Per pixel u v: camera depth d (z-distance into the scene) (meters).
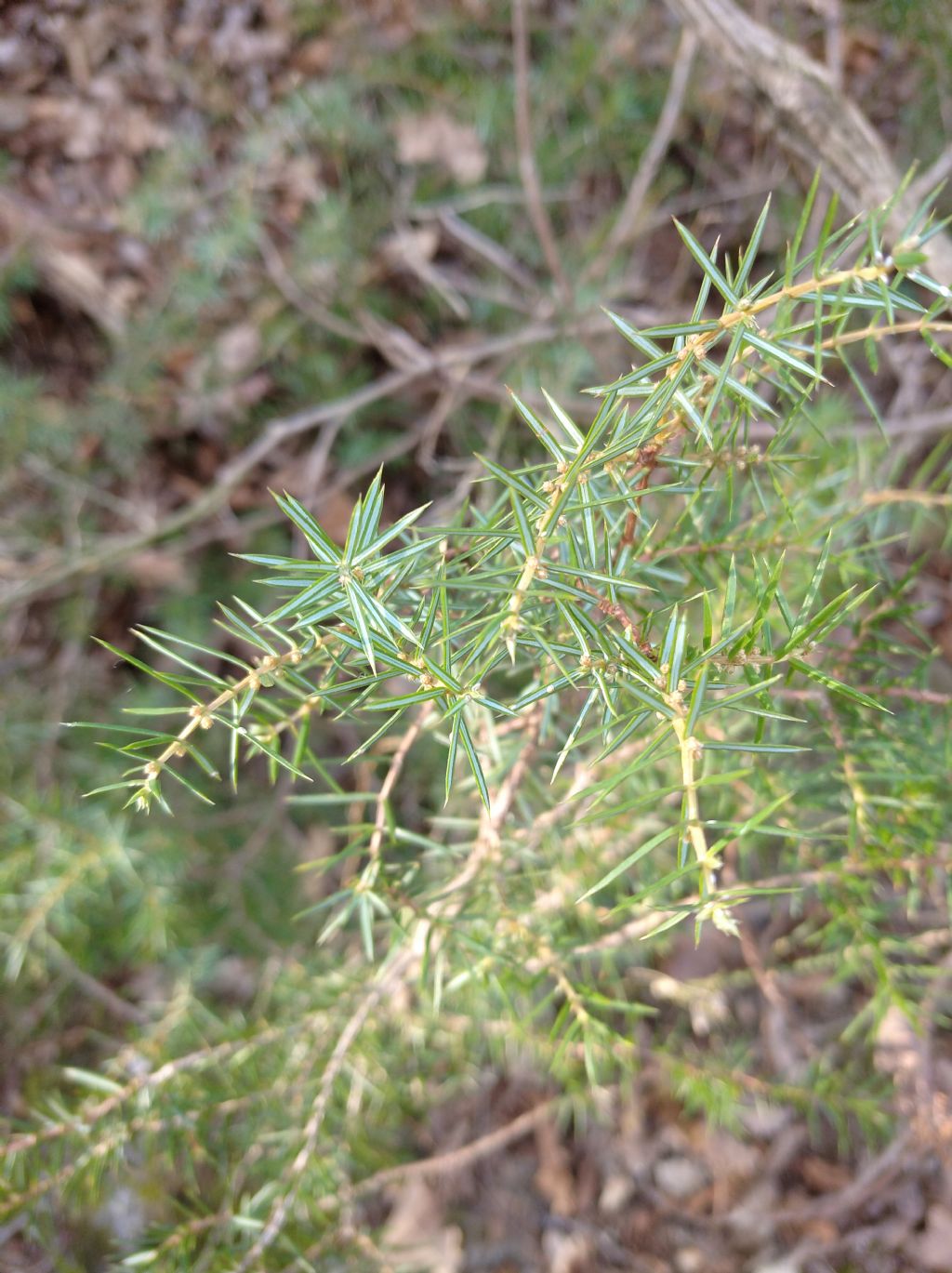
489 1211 0.42
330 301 0.48
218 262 0.46
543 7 0.50
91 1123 0.26
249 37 0.49
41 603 0.48
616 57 0.48
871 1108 0.31
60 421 0.47
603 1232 0.42
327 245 0.46
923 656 0.22
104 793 0.42
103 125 0.50
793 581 0.26
